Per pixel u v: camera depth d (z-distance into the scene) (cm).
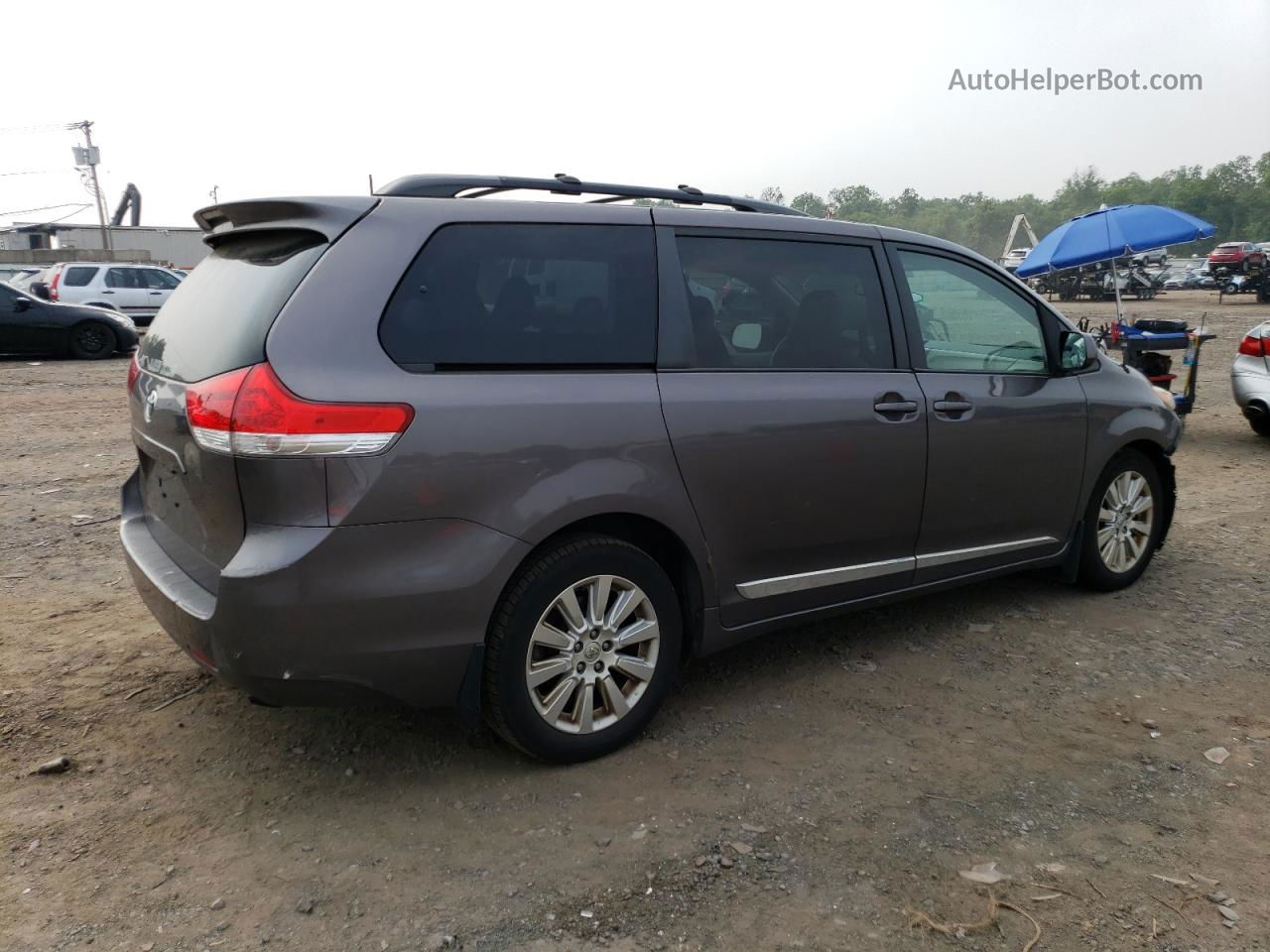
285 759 326
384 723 351
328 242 287
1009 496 435
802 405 360
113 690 372
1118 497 494
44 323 1593
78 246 4856
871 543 392
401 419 277
